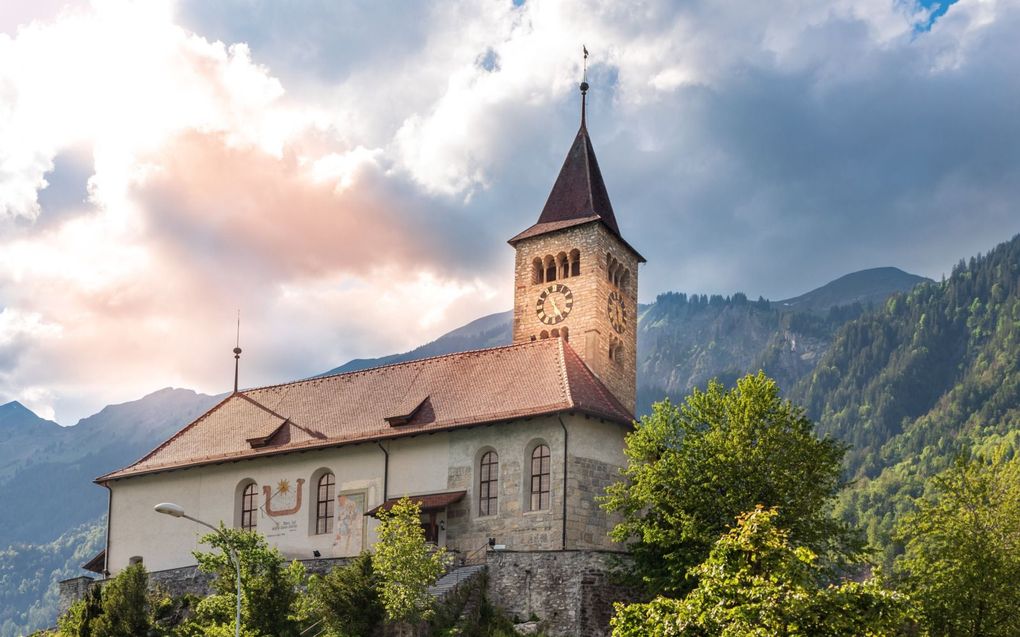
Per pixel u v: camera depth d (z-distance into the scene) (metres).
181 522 90.62
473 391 85.00
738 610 41.69
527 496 79.00
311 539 85.38
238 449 89.81
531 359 85.69
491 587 70.81
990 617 62.38
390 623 65.00
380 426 85.56
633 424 78.12
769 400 69.31
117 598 68.75
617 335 98.12
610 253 98.62
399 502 76.75
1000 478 67.06
